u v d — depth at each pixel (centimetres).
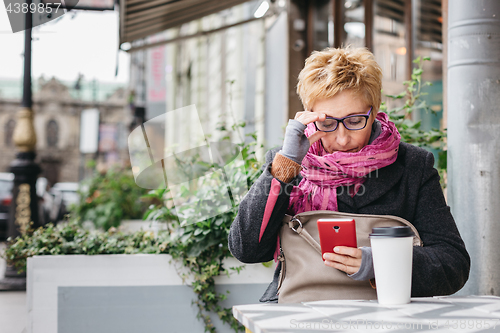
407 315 101
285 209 140
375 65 142
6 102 4569
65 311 238
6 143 4584
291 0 578
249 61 734
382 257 111
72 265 239
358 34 478
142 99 1650
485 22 193
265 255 149
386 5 430
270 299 147
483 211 192
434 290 126
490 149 193
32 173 541
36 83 4500
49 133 4516
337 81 135
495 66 193
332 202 145
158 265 242
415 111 341
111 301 240
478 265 193
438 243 138
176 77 1656
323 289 128
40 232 275
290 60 578
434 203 145
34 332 237
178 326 242
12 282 469
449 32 204
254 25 717
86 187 796
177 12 465
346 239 121
